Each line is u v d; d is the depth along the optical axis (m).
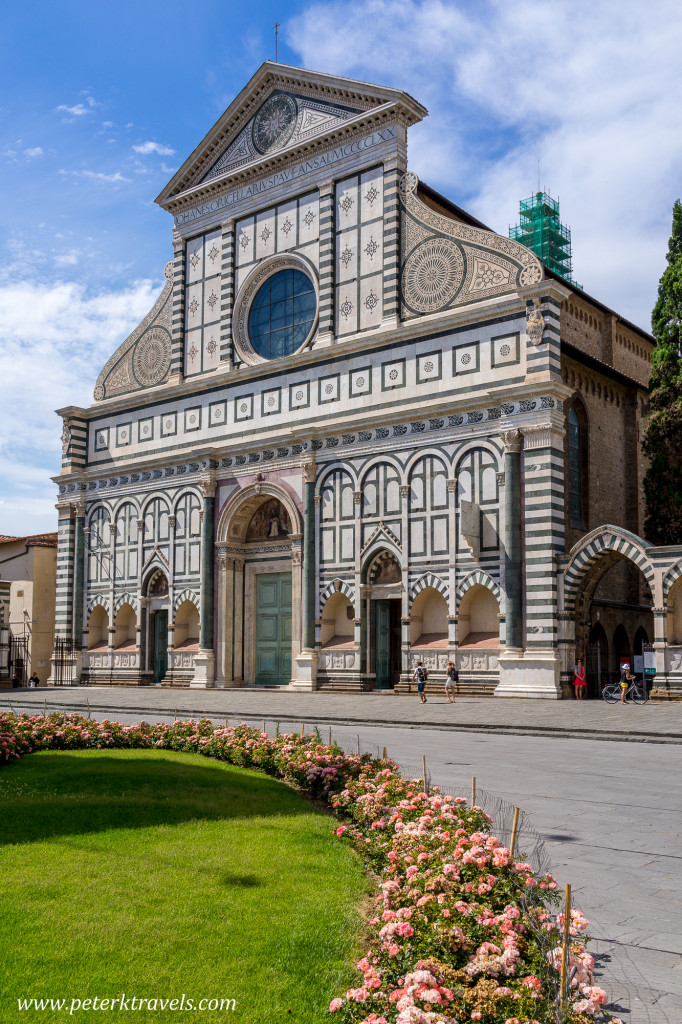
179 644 52.22
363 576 43.91
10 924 8.92
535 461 38.25
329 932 8.76
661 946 8.81
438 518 41.38
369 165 46.84
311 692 44.38
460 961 7.53
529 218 75.06
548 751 22.73
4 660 56.34
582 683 36.34
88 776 17.55
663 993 7.78
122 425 57.22
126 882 10.32
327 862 11.42
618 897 10.27
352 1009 6.94
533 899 8.32
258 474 49.19
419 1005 6.62
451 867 8.83
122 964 7.98
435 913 8.06
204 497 51.06
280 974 7.81
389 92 45.78
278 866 11.13
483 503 39.94
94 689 51.25
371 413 44.53
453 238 43.12
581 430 44.16
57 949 8.29
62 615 57.97
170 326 55.84
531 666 37.25
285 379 48.84
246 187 52.84
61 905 9.48
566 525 41.31
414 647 41.69
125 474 56.19
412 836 10.62
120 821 13.54
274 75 51.31
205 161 55.12
